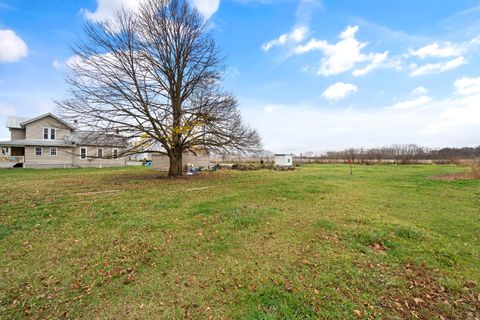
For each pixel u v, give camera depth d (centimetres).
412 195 906
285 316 244
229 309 257
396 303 266
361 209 679
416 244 425
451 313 250
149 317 246
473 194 925
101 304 267
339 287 295
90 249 413
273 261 365
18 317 247
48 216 612
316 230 500
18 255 390
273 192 962
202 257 381
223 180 1413
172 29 1448
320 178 1552
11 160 2617
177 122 1394
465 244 427
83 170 2305
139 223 550
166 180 1401
